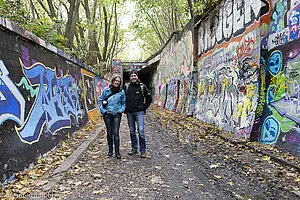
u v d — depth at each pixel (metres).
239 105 9.78
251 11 9.01
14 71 5.45
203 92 14.59
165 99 26.59
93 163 6.34
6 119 4.83
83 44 19.45
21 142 5.33
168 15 26.55
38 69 6.97
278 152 6.81
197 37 15.99
